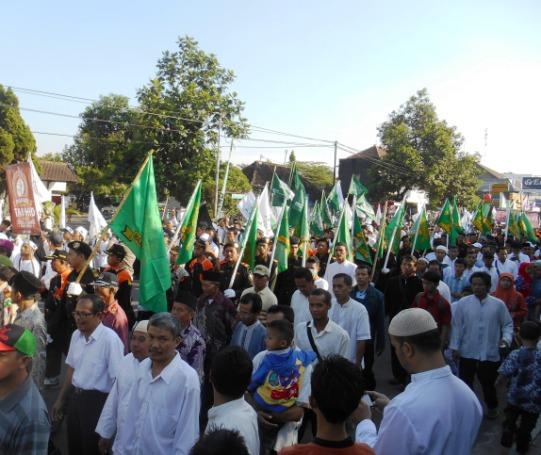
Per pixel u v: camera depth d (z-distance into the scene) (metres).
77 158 57.28
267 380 4.30
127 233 6.04
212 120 27.12
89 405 4.52
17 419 2.88
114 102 41.16
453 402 2.79
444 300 7.22
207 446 2.14
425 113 43.28
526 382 5.60
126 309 6.98
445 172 41.69
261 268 6.85
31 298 5.34
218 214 26.55
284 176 53.62
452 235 15.89
